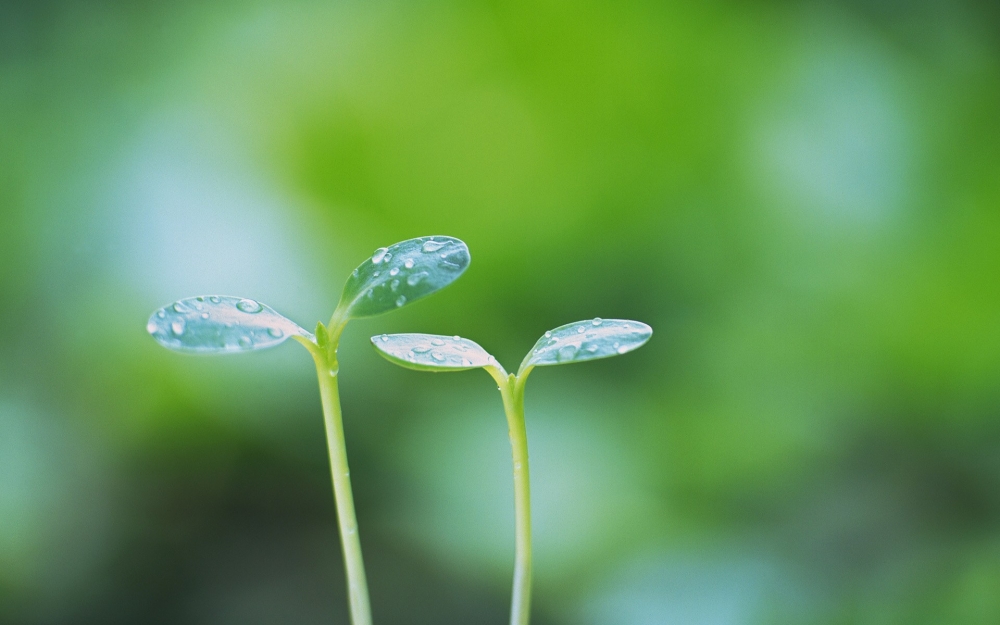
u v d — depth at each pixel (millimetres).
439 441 1088
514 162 1378
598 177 1380
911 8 1439
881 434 1186
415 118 1372
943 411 1196
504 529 1007
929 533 1024
